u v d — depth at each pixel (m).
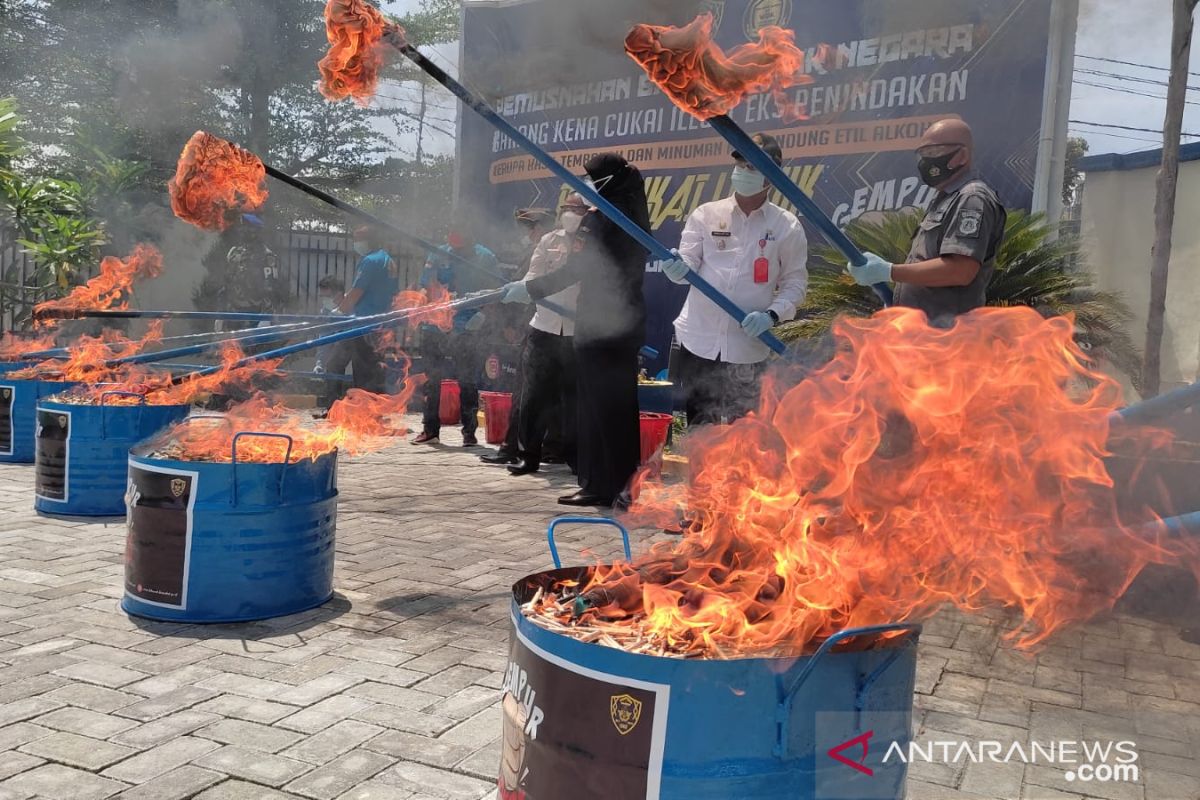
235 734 2.85
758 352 5.20
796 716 1.88
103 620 3.82
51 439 5.60
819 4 8.59
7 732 2.82
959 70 7.89
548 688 1.98
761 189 4.98
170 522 3.78
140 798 2.48
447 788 2.58
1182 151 9.77
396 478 7.10
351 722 2.95
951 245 3.66
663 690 1.84
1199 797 2.62
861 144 8.49
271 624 3.83
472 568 4.70
